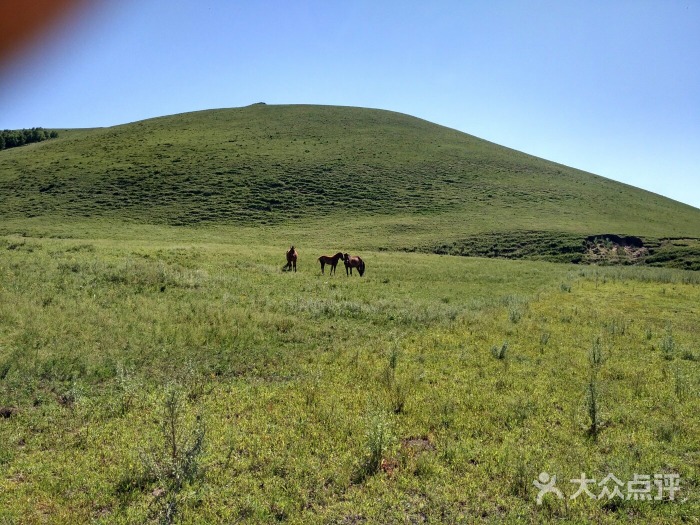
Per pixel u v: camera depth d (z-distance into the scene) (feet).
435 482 20.51
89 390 28.63
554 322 53.31
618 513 19.08
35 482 19.17
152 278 58.59
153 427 24.00
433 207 205.67
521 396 30.42
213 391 29.53
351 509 18.56
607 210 217.77
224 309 48.19
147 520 17.12
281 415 26.22
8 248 81.10
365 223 184.55
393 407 28.14
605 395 31.32
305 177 225.97
